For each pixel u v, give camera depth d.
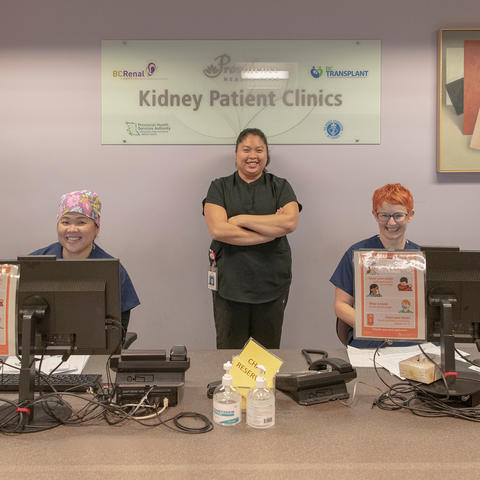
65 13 2.93
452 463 1.04
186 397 1.41
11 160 3.00
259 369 1.25
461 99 2.92
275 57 2.95
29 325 1.30
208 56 2.95
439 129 2.93
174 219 3.04
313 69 2.96
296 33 2.95
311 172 3.01
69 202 2.02
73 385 1.45
